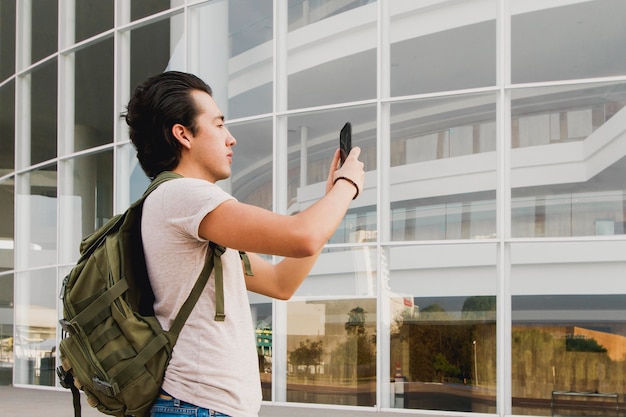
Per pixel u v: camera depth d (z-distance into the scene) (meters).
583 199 9.87
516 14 10.31
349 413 10.18
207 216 1.67
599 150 9.88
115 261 1.71
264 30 11.80
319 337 10.98
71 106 14.44
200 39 12.48
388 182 10.76
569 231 9.88
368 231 10.79
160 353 1.71
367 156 10.88
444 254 10.38
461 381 10.22
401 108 10.77
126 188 13.42
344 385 10.78
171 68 12.80
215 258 1.74
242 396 1.74
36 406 11.41
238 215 1.65
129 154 13.45
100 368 1.67
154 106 1.83
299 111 11.37
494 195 10.20
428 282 10.45
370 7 10.98
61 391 14.01
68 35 14.57
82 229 14.05
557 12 10.18
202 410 1.70
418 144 10.63
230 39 12.16
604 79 9.94
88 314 1.68
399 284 10.60
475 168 10.31
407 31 10.80
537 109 10.14
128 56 13.52
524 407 9.93
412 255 10.55
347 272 10.88
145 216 1.76
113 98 13.66
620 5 10.00
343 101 11.09
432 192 10.51
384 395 10.57
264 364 11.27
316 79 11.30
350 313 10.82
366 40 10.99
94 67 14.08
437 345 10.34
